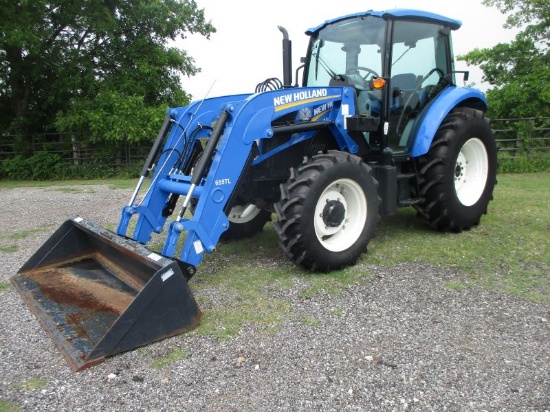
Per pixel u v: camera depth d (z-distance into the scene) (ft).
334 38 17.10
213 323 10.53
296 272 13.76
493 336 9.92
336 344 9.62
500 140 40.98
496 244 16.28
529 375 8.52
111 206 26.37
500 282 12.85
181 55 48.73
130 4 46.91
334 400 7.87
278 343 9.67
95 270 13.04
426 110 16.90
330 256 13.35
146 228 13.91
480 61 46.50
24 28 39.73
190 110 14.48
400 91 16.15
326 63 17.38
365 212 14.15
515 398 7.89
